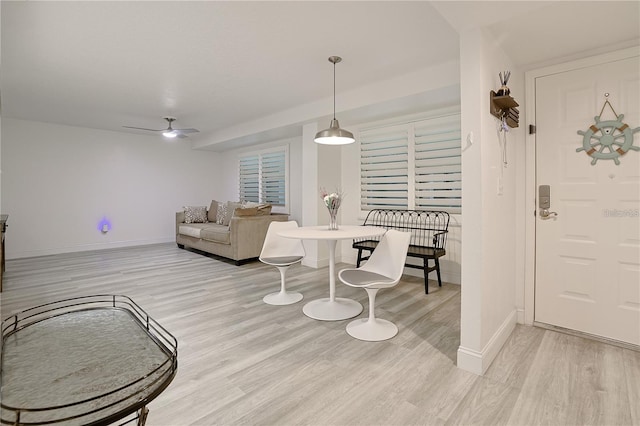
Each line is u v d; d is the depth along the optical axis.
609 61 2.26
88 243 6.11
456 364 2.04
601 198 2.33
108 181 6.32
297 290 3.62
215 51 2.84
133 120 5.42
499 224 2.24
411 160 4.25
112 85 3.69
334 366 2.02
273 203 6.39
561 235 2.50
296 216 5.95
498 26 1.96
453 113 3.85
